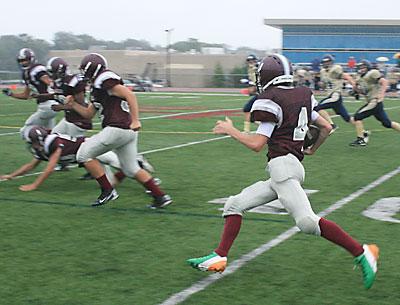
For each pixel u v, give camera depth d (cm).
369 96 1795
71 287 679
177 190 1179
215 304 635
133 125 966
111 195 1045
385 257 791
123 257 783
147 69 7338
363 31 7212
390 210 1030
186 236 876
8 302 635
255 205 713
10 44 8406
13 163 1458
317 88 4778
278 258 784
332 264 763
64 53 8925
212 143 1834
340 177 1316
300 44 7400
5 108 3148
